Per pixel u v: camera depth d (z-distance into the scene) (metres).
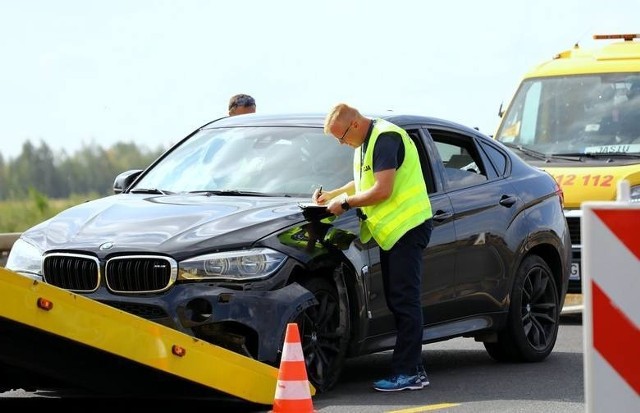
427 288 16.36
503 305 17.73
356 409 14.32
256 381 13.93
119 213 15.24
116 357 13.20
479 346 20.61
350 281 15.21
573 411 14.47
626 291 8.12
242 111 22.08
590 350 8.14
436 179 16.86
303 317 14.49
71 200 42.53
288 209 14.98
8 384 14.66
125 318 12.86
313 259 14.65
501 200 17.75
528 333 18.36
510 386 16.30
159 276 14.08
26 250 15.04
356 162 15.51
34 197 40.78
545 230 18.47
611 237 8.12
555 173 24.72
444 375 17.28
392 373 15.68
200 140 17.45
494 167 18.09
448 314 16.80
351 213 15.47
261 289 14.12
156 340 13.09
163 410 14.70
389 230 15.27
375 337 15.70
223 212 14.88
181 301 13.95
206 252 14.10
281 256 14.36
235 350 14.18
